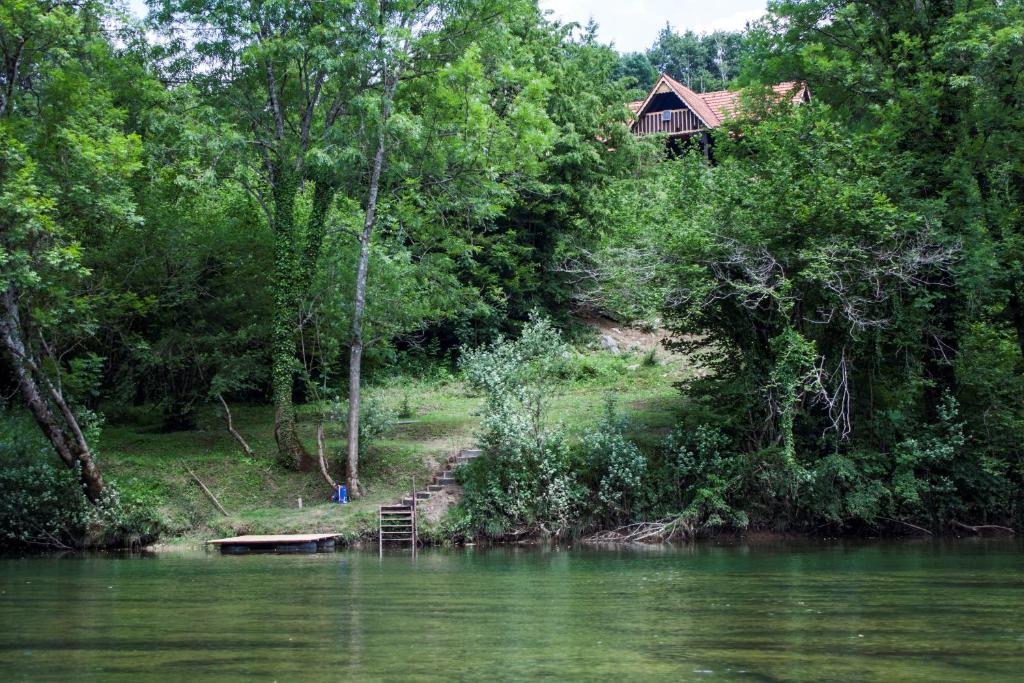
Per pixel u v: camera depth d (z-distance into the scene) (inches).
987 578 741.3
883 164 1127.0
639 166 1852.9
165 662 436.1
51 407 1123.3
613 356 1749.5
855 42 1243.2
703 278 1115.9
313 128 1270.9
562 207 1702.8
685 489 1128.2
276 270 1233.4
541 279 1779.0
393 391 1641.2
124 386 1302.9
